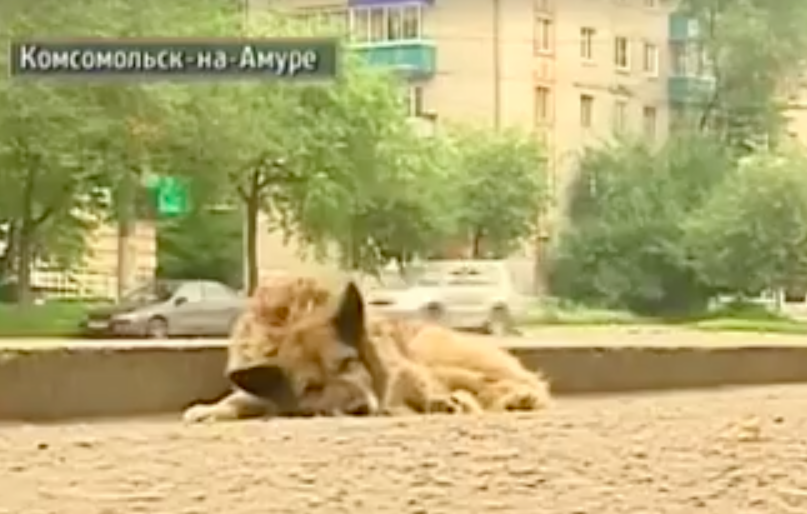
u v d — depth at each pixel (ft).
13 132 69.10
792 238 77.46
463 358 25.77
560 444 16.66
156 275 73.82
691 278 77.92
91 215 72.79
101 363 26.22
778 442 16.74
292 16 75.97
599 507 13.12
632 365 32.37
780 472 14.75
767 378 35.73
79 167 70.95
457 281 69.05
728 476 14.56
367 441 17.03
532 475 14.64
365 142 75.92
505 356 26.71
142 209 73.72
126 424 23.21
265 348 23.21
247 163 73.41
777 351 36.04
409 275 73.82
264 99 72.74
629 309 75.97
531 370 29.81
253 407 23.11
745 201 77.82
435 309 55.98
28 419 25.21
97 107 70.28
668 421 19.03
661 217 80.74
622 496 13.61
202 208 73.92
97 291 70.59
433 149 79.97
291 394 22.97
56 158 70.28
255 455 15.97
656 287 77.66
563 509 13.03
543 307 70.13
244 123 72.64
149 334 57.06
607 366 31.81
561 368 30.94
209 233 74.33
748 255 77.05
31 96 68.54
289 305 23.57
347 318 23.53
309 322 23.36
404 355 24.98
